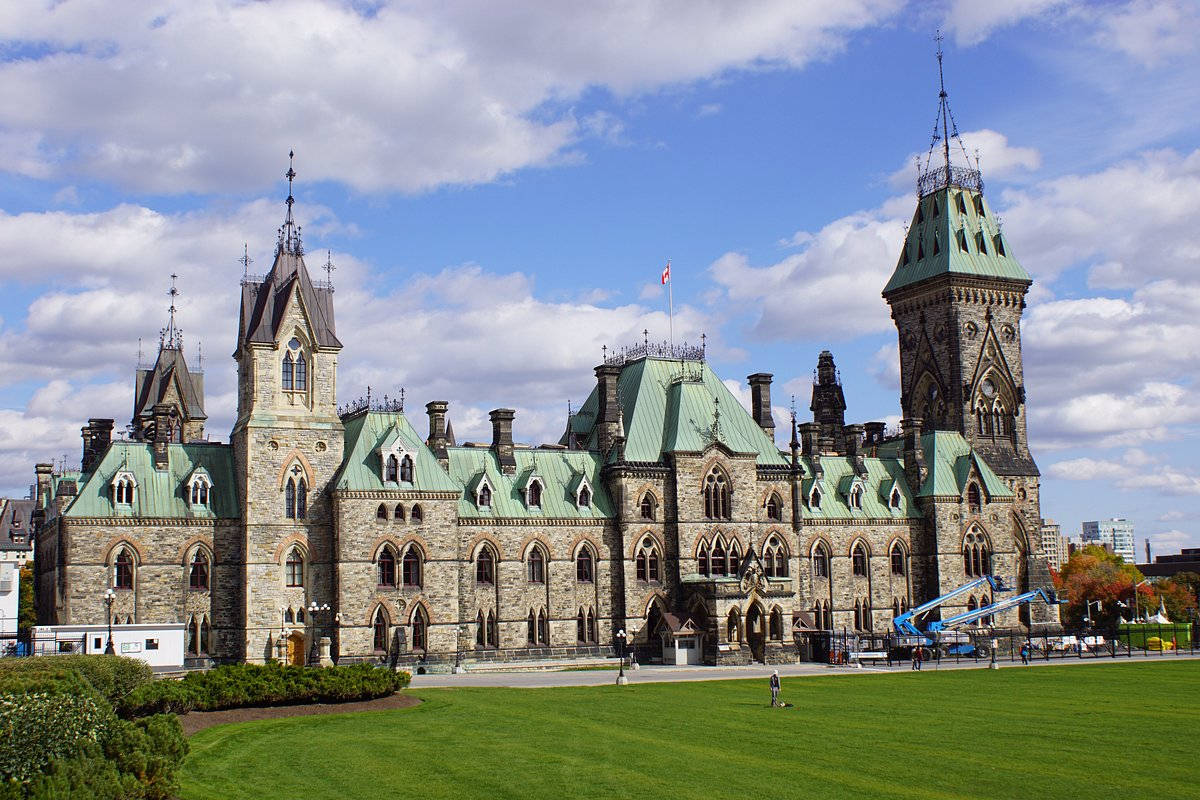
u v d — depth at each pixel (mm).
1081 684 91375
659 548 118250
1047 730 63344
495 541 112312
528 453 119125
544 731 62000
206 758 52500
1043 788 47250
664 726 64312
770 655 113500
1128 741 59281
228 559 103000
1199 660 116938
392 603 104625
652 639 116750
